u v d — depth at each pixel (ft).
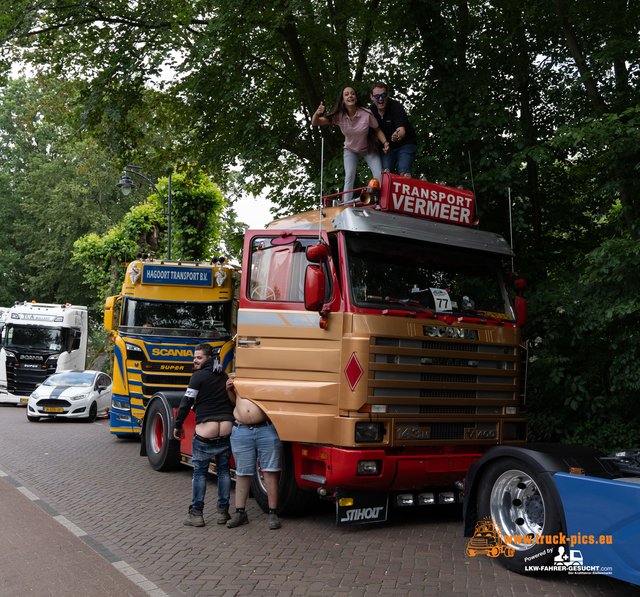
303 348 21.86
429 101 39.01
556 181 41.24
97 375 69.36
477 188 36.47
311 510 25.21
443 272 23.39
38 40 54.19
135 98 52.49
